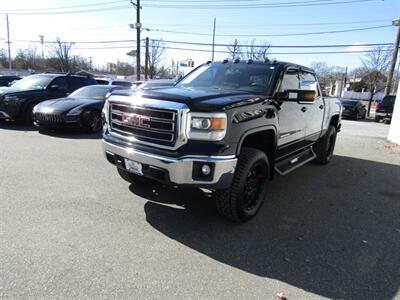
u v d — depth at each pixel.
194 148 3.45
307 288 2.91
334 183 6.11
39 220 3.88
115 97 4.09
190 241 3.60
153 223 3.97
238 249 3.50
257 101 4.00
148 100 3.71
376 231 4.12
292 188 5.68
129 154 3.80
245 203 4.14
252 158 3.89
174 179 3.49
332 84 64.44
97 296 2.64
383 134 14.26
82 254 3.21
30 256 3.13
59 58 57.72
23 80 11.95
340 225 4.25
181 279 2.93
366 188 5.89
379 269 3.27
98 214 4.12
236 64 5.27
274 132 4.35
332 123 7.82
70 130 10.07
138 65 29.48
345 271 3.21
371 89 31.91
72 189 4.94
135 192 4.91
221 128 3.43
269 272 3.12
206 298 2.70
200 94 3.80
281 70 4.84
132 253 3.29
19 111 10.46
